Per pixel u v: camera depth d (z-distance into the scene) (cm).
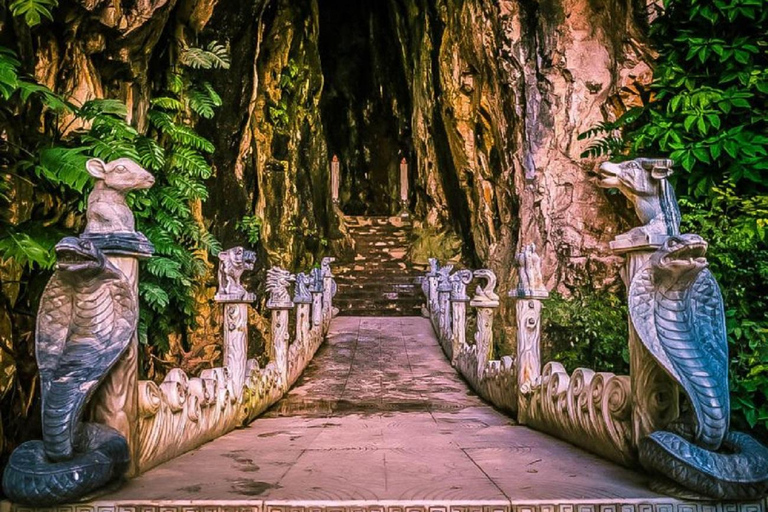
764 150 483
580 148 819
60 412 263
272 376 636
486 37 1025
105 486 277
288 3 1291
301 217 1494
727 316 426
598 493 277
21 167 433
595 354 634
